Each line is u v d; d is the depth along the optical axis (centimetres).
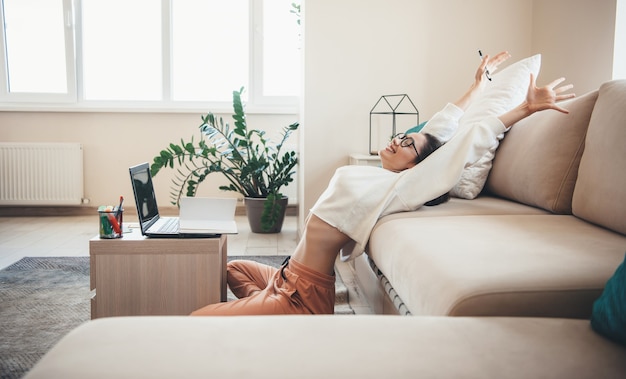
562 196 196
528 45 363
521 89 247
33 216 480
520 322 97
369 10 359
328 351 82
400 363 79
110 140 481
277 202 400
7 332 206
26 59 482
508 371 78
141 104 486
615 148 164
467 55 363
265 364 77
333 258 192
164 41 483
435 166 200
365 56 362
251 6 483
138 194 198
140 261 188
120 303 189
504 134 243
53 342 197
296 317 96
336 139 365
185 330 88
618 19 278
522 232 163
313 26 358
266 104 489
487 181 249
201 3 489
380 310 197
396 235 171
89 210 487
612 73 282
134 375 73
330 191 199
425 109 366
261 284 221
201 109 480
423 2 360
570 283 115
